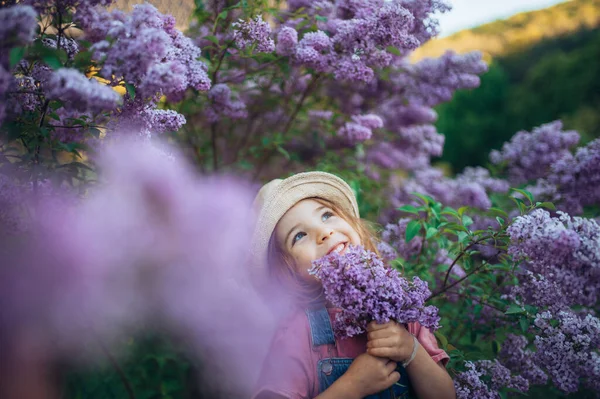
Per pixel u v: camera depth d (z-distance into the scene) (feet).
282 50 7.95
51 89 4.64
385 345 4.66
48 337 5.34
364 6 8.29
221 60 8.36
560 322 5.57
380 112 12.19
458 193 11.25
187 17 9.41
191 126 10.16
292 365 4.94
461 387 5.80
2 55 4.16
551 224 4.83
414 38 7.38
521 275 6.40
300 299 5.46
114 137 5.66
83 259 5.79
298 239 5.45
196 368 7.55
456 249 6.89
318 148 11.29
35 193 5.36
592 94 21.39
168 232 7.08
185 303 7.36
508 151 11.19
